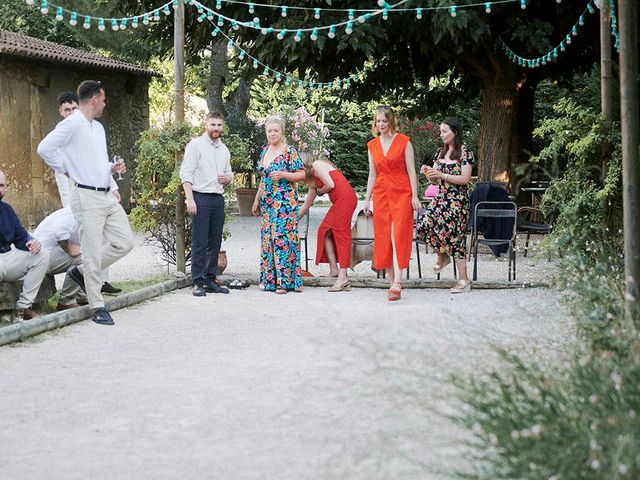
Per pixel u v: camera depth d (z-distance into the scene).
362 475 3.96
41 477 4.09
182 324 7.96
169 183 10.34
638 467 3.04
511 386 3.82
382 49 15.47
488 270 11.84
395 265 9.37
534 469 3.20
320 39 14.05
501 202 10.48
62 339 7.28
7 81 17.97
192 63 17.94
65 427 4.86
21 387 5.72
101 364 6.38
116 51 21.72
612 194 9.07
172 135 10.74
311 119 26.58
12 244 8.07
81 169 7.96
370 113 37.81
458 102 20.73
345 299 9.47
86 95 8.02
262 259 10.09
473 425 3.58
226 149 10.05
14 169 18.17
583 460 3.12
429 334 6.95
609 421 3.16
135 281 10.40
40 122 18.88
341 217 10.13
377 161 9.50
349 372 5.89
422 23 14.39
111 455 4.39
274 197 9.98
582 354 4.11
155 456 4.36
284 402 5.27
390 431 4.22
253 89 37.59
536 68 18.06
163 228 12.55
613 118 10.75
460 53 15.39
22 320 7.99
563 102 9.80
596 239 8.50
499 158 16.72
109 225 8.17
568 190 9.28
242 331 7.61
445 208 9.95
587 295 5.41
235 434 4.68
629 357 3.90
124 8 17.61
